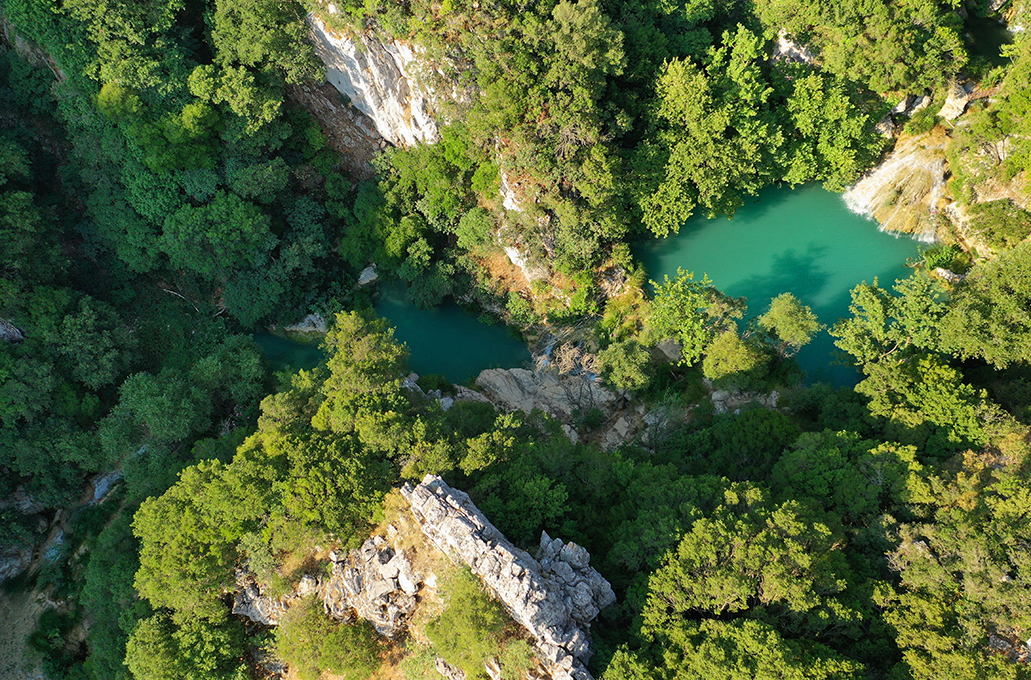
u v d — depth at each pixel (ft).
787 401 275.59
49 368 297.74
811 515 207.31
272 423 258.37
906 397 244.63
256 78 315.37
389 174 339.77
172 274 352.08
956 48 298.97
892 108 312.09
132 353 326.03
